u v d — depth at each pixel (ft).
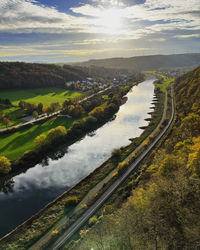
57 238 136.46
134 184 188.65
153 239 95.61
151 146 279.69
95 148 307.78
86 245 116.88
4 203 190.39
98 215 155.02
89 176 223.10
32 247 133.18
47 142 296.10
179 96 541.34
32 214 174.60
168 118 406.21
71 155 287.28
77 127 362.74
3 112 448.24
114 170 228.63
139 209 117.70
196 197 112.37
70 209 167.94
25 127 372.58
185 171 143.02
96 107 476.13
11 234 147.74
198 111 298.15
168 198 117.29
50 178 230.89
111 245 104.58
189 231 91.25
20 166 248.11
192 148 171.22
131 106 555.28
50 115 444.55
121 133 364.58
